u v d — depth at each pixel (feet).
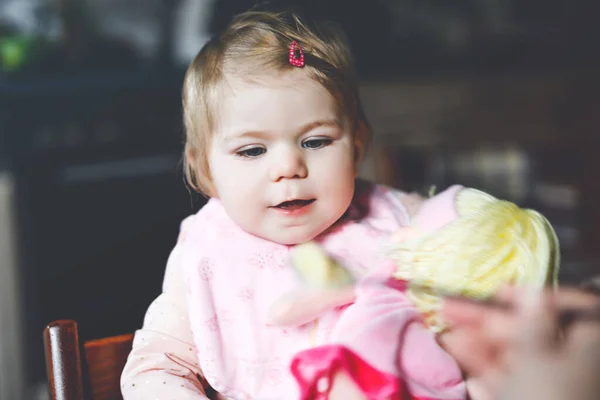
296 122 2.13
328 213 2.23
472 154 7.80
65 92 6.62
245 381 2.18
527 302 1.91
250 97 2.14
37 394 6.18
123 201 6.93
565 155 7.52
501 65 7.51
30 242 6.40
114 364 2.36
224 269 2.29
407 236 2.19
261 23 2.40
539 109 7.29
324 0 7.55
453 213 2.19
